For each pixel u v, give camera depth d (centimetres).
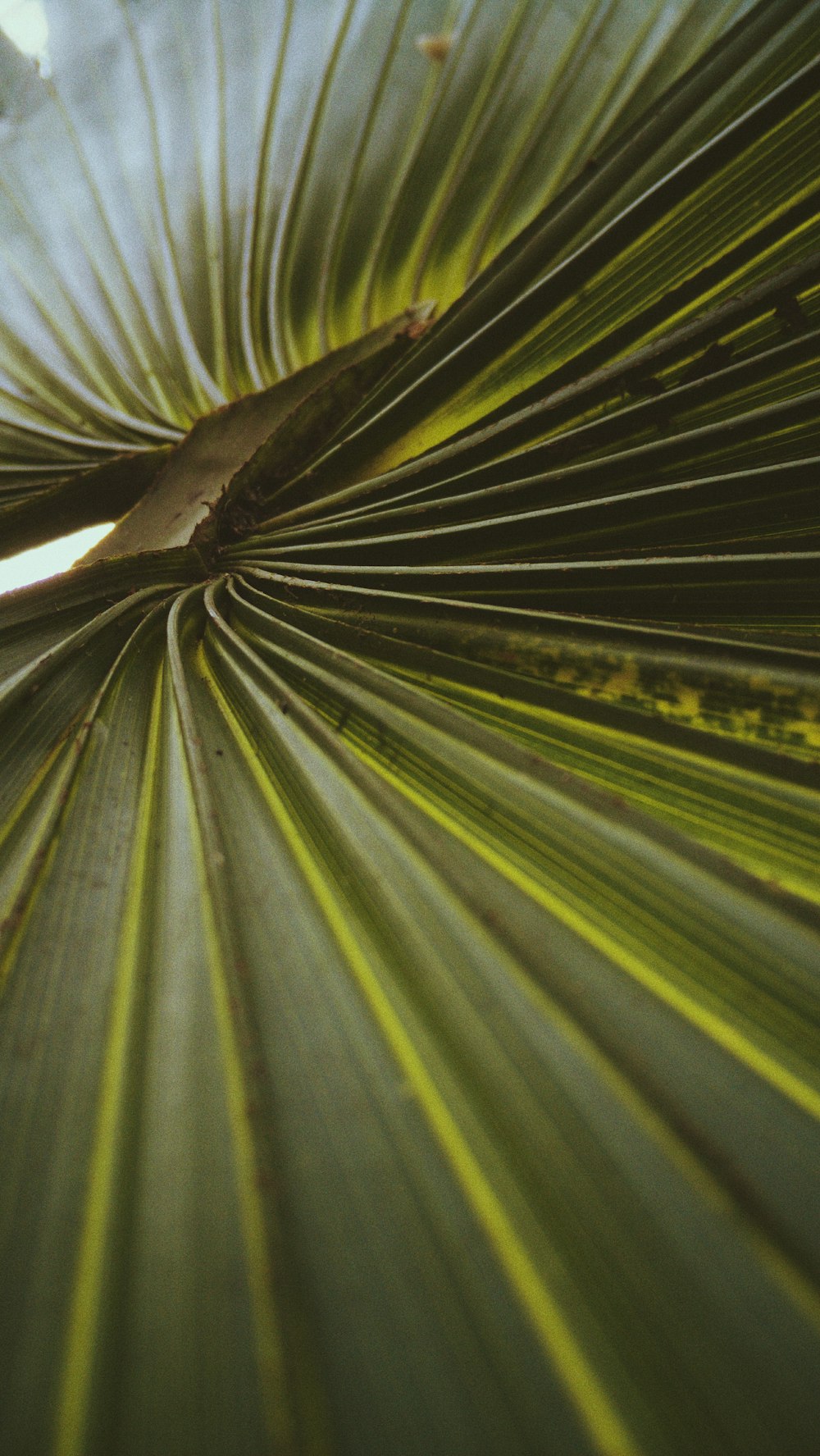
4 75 47
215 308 45
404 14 40
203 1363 12
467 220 43
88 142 46
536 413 29
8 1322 13
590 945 17
